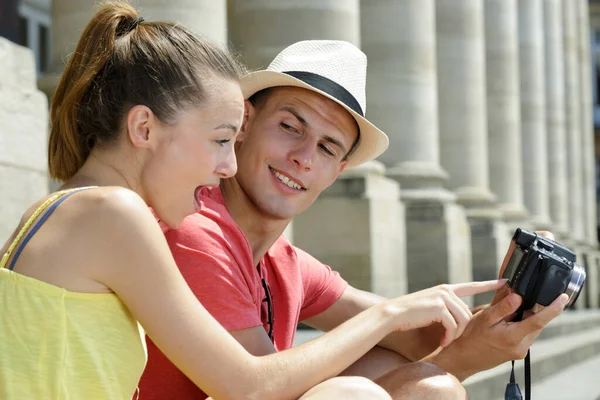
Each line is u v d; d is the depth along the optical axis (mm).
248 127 3486
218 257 3021
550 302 3275
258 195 3443
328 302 4012
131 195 2516
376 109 13875
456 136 17984
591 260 30859
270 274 3641
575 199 34188
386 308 2980
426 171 14070
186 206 2680
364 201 11336
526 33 26391
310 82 3430
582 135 38438
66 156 2682
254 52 10406
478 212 18062
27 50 5723
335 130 3459
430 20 14258
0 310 2406
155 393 3021
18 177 5555
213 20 7250
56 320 2398
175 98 2559
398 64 13844
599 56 52188
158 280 2512
